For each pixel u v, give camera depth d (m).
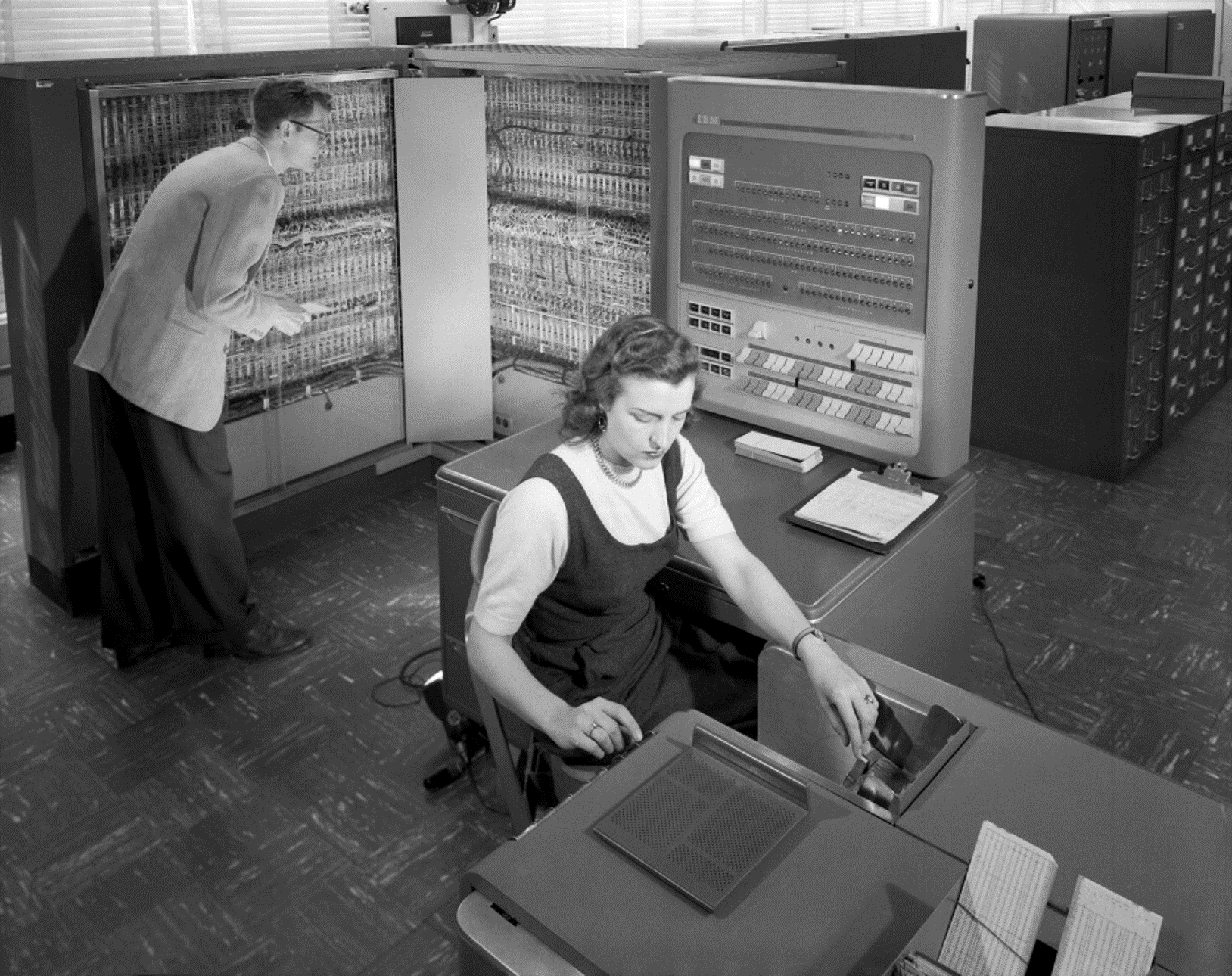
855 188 2.66
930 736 1.73
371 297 4.15
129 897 2.60
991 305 4.73
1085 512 4.39
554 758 2.25
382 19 4.61
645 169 3.47
